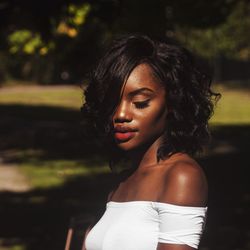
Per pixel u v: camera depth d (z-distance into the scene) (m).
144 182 2.33
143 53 2.33
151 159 2.36
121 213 2.34
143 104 2.31
